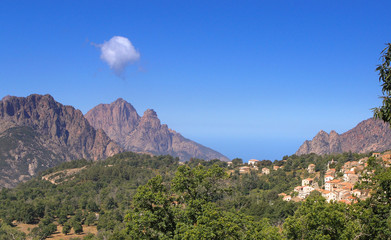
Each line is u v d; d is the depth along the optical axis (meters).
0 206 148.00
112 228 120.56
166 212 32.72
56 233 122.25
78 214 136.38
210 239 29.12
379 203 32.09
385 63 21.05
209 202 33.22
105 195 171.00
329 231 32.06
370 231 31.62
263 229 35.69
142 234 31.62
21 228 125.81
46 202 150.50
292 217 35.38
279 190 158.62
